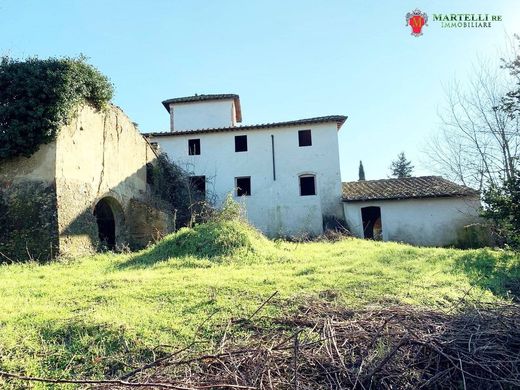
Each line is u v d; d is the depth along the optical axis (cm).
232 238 1068
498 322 494
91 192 1333
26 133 1141
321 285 712
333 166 2355
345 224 2242
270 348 424
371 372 388
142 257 1064
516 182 1177
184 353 444
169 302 609
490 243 2023
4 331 489
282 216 2328
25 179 1166
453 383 397
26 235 1131
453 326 485
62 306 595
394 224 2186
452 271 868
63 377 409
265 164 2388
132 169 1673
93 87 1349
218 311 566
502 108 1563
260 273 816
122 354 448
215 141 2433
